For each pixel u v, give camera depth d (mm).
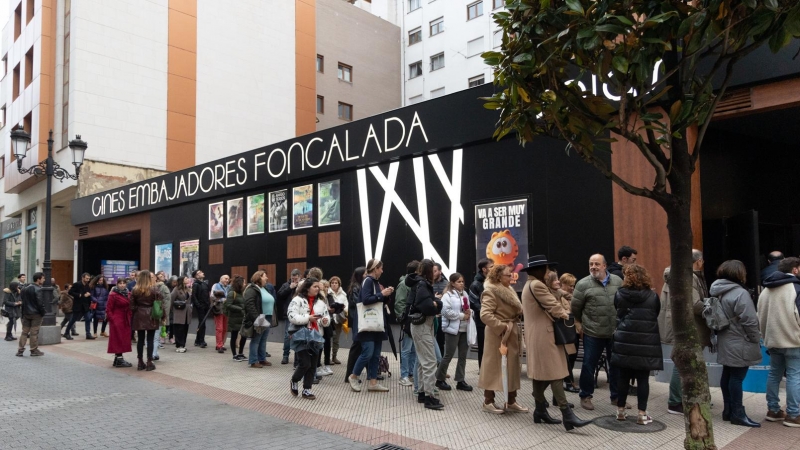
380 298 7664
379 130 12141
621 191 8602
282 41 31188
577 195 9094
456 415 6402
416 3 37562
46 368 10258
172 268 18031
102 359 11391
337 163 13016
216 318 12320
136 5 25344
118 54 24594
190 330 16922
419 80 36781
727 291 5773
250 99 29344
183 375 9336
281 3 31344
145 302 9898
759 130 9516
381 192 12070
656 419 6039
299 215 13961
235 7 29172
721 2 4043
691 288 4074
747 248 8578
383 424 6078
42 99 24984
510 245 9797
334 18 35281
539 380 5758
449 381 8258
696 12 4164
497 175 10117
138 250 25344
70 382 8789
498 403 6832
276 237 14539
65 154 23672
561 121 4852
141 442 5492
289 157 14227
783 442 5215
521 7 4746
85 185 23125
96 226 22000
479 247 10219
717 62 4230
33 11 27406
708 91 4645
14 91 29688
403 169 11664
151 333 10000
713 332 5941
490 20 32500
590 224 8906
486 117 10219
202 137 27156
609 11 4277
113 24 24562
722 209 9297
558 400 5684
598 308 6484
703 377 3971
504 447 5223
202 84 27422
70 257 27359
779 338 5688
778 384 5879
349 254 12672
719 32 4148
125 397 7621
